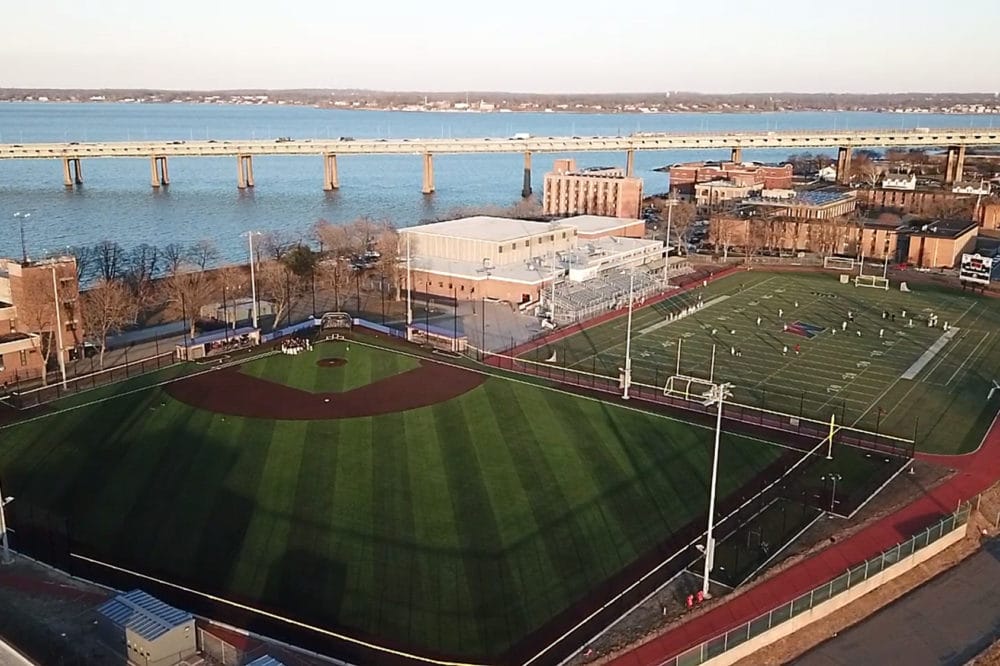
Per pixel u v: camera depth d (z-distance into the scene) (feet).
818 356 430.20
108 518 249.96
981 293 587.27
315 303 533.14
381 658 188.34
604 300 522.06
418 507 258.37
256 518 250.37
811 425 335.47
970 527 257.96
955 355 434.71
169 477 277.85
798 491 275.80
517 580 220.02
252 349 430.61
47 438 309.42
